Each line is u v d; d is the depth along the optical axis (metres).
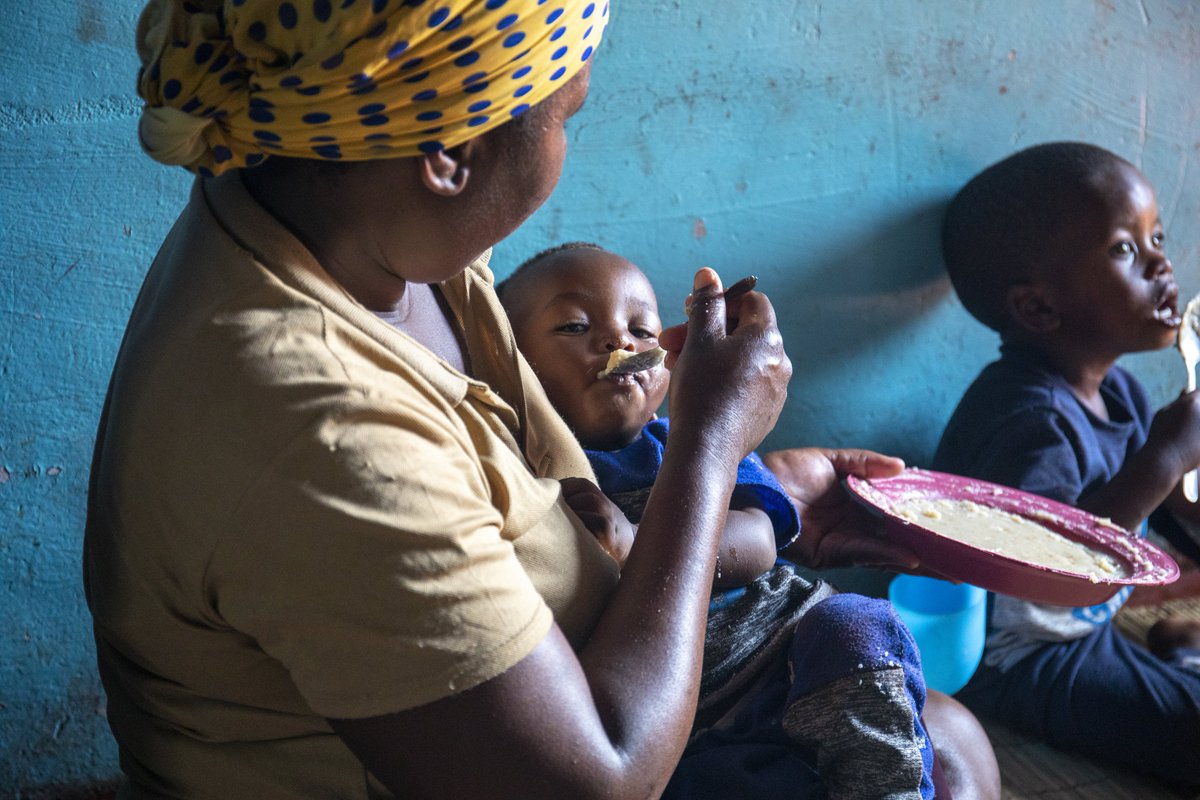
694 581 0.94
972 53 2.19
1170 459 2.06
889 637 1.29
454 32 0.78
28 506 1.61
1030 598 1.62
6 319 1.54
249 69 0.80
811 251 2.14
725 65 1.96
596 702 0.86
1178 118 2.46
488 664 0.80
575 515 1.09
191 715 0.94
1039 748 2.06
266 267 0.86
